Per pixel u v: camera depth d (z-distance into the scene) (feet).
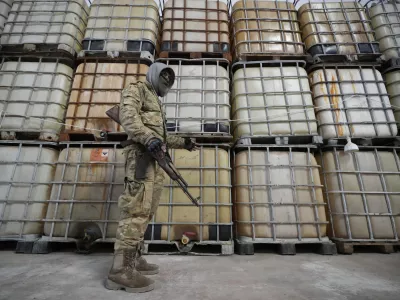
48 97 9.61
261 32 11.07
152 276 5.82
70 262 7.06
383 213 8.58
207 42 10.76
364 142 9.32
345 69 10.39
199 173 8.82
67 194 8.64
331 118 9.64
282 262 7.22
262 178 8.91
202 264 6.94
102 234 8.25
